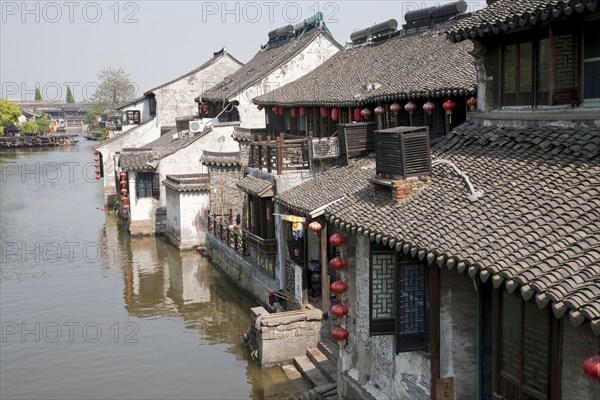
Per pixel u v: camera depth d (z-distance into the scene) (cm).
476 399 1255
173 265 3306
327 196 1845
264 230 2416
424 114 1953
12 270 3238
